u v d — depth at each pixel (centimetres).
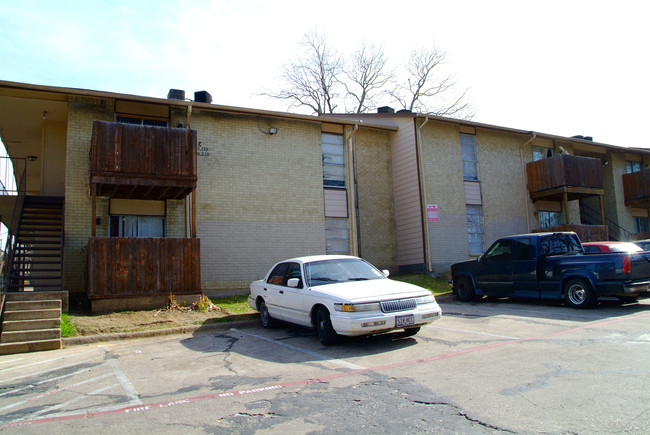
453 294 1409
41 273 1523
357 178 1942
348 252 1742
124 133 1215
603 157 2528
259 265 1533
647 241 1342
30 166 1880
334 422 416
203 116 1530
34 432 428
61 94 1334
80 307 1203
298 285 862
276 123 1634
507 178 2120
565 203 1988
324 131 1775
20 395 565
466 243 1936
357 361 654
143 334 970
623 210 2481
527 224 2133
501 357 625
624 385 471
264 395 511
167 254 1230
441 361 624
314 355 711
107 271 1161
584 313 980
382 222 1966
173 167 1249
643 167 2648
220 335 953
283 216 1595
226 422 431
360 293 751
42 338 902
